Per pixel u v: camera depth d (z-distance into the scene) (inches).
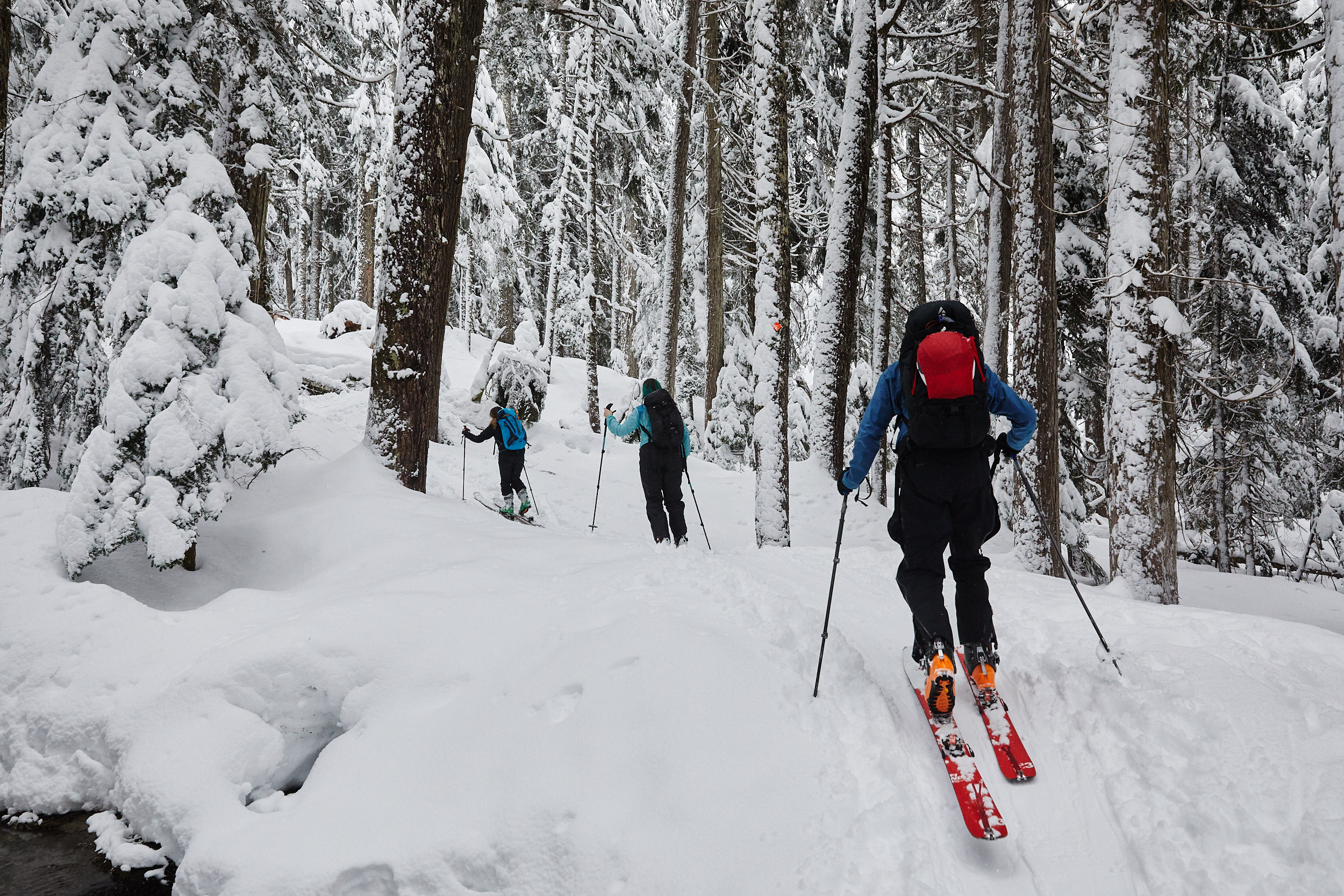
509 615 153.2
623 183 872.3
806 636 140.3
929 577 119.1
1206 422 546.9
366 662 141.3
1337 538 527.5
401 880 104.9
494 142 783.1
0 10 262.7
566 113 801.6
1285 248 578.2
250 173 339.0
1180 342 272.2
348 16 698.8
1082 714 120.0
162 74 290.2
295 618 153.3
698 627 136.9
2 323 288.7
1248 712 110.3
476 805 110.3
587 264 928.9
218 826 120.3
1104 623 151.2
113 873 122.1
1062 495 400.8
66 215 270.7
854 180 451.2
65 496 206.7
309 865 107.0
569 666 128.1
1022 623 156.2
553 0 335.3
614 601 153.7
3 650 156.9
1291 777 98.1
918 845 95.9
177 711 137.9
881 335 593.6
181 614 167.5
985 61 631.2
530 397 618.8
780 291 333.4
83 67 275.3
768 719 114.5
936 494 118.3
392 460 271.0
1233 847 91.9
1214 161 530.0
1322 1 232.2
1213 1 355.6
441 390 641.6
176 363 193.2
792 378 752.3
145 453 189.5
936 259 951.6
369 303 918.4
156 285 200.2
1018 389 325.4
